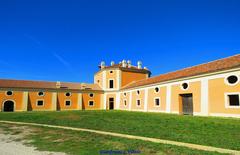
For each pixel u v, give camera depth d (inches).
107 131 576.1
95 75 2314.2
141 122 741.9
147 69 2293.3
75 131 589.9
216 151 354.9
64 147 410.0
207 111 981.2
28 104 1750.7
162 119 826.8
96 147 404.5
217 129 559.8
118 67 2048.5
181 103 1170.6
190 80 1104.8
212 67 1040.2
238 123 667.4
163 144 410.3
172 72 1446.9
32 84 1857.8
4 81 1787.6
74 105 1941.4
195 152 350.0
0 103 1643.7
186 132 524.1
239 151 351.9
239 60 919.7
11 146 426.6
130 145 409.1
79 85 2092.8
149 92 1446.9
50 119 894.4
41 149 397.4
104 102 2060.8
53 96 1859.0
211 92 975.0
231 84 886.4
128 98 1760.6
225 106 901.2
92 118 911.0
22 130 636.7
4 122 840.9
